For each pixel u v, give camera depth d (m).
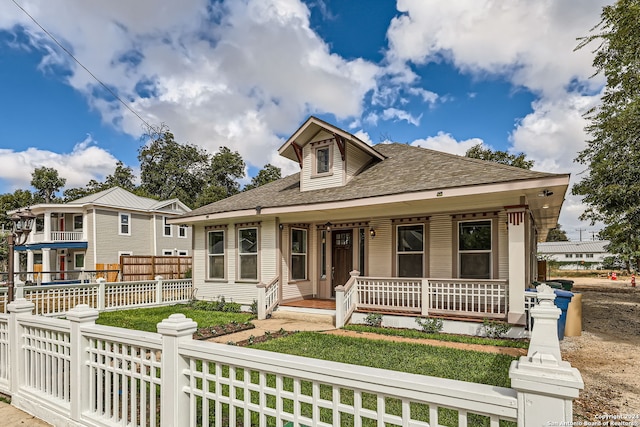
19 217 5.56
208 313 10.38
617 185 9.70
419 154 10.62
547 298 4.35
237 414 3.43
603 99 10.62
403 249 9.35
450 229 8.60
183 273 20.91
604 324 9.11
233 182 46.28
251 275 11.11
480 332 7.07
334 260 11.06
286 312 9.57
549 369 1.33
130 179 45.50
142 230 24.95
